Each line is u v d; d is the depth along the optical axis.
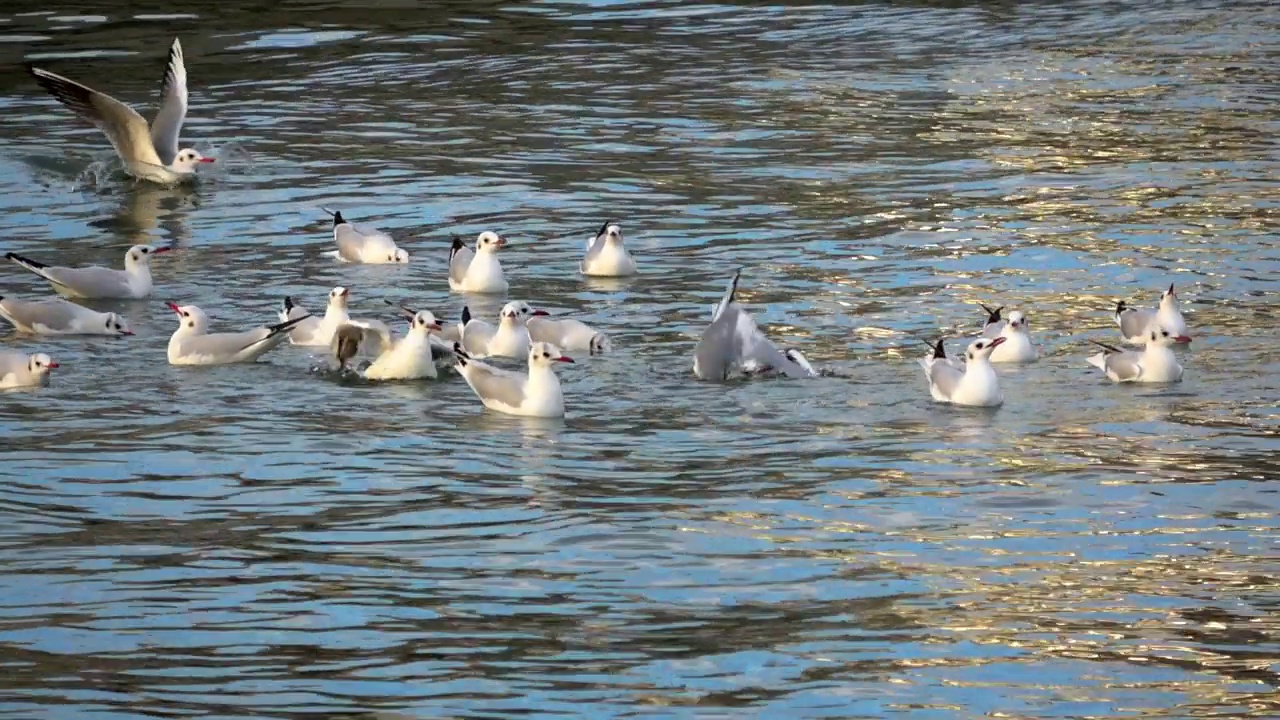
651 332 20.28
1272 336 19.88
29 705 11.04
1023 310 21.08
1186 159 29.08
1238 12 43.00
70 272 21.48
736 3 44.38
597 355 19.41
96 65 36.62
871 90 34.78
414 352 18.58
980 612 12.56
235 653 11.86
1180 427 16.77
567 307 21.38
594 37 40.25
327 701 11.12
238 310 21.19
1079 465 15.69
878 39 40.03
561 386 18.31
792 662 11.73
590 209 26.38
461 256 22.47
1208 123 31.75
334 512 14.59
